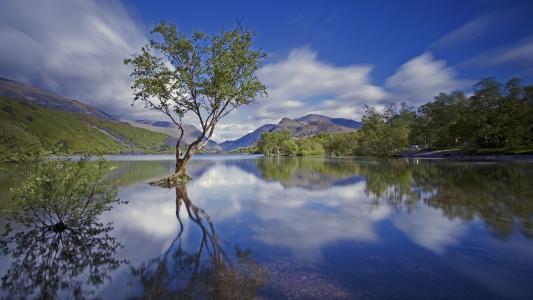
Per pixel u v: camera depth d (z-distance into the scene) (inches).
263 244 334.6
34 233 380.2
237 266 268.7
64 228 400.2
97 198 438.9
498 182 856.9
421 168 1514.5
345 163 2257.6
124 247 327.6
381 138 3966.5
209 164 2409.0
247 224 429.1
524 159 2161.7
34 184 370.6
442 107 4249.5
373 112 4183.1
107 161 431.5
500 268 255.4
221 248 322.0
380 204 570.3
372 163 2197.3
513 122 2726.4
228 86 1037.8
